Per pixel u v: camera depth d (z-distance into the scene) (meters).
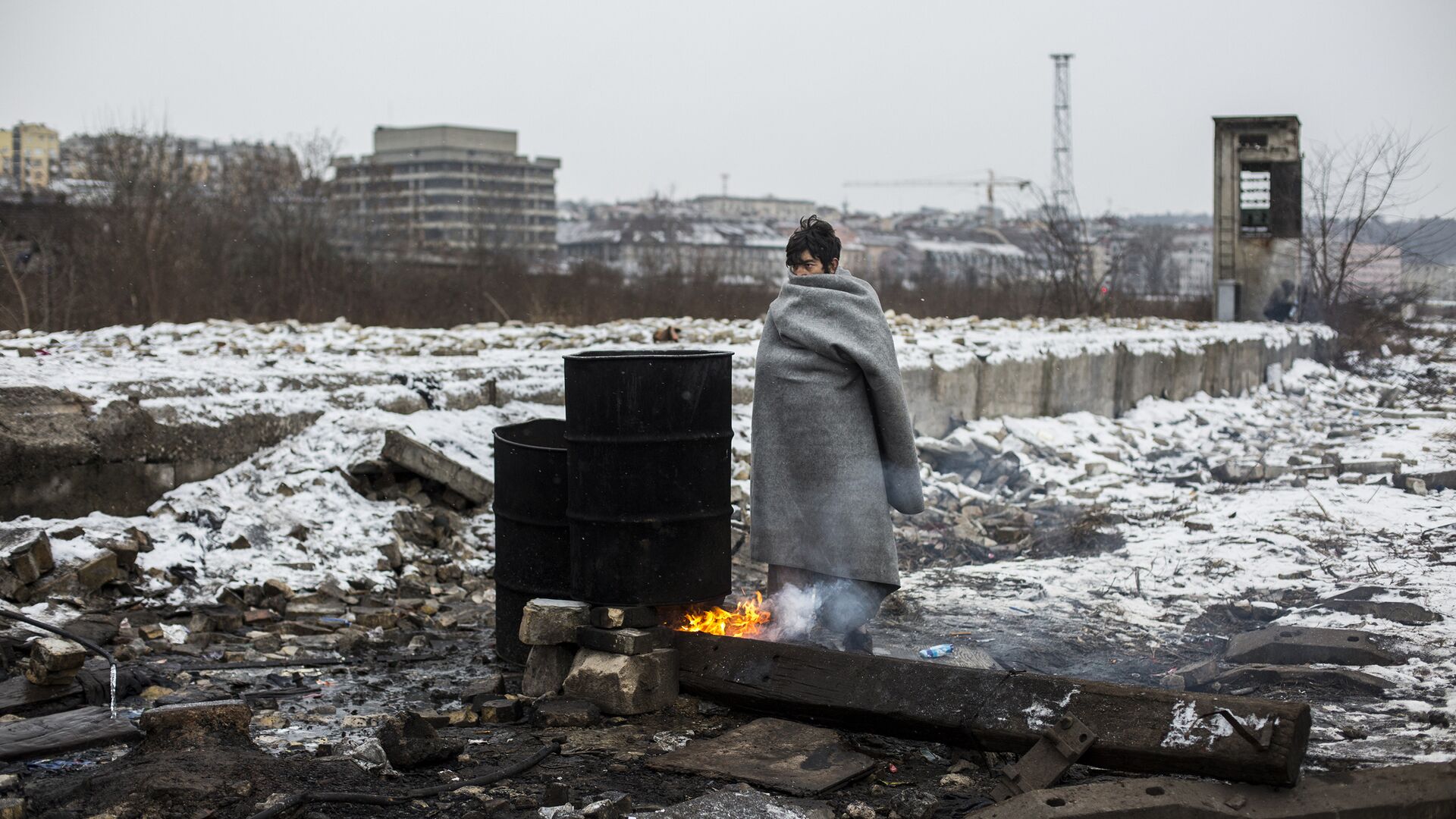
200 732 4.36
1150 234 71.00
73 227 27.55
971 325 19.31
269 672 5.80
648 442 4.94
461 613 7.01
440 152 111.81
